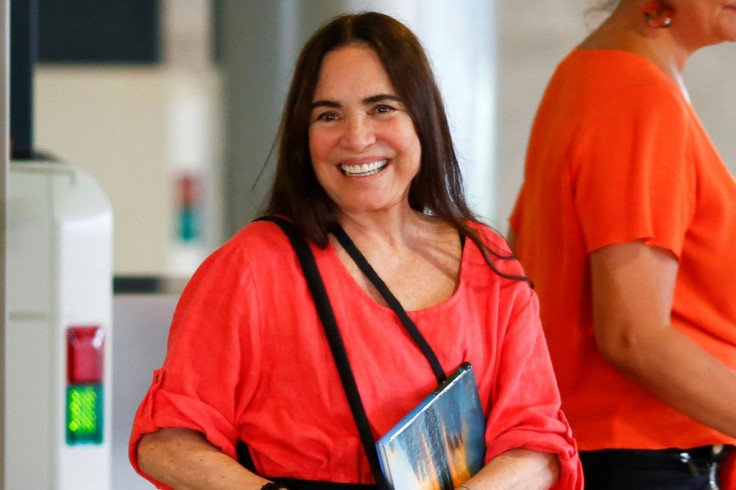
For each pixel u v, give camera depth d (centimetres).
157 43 2645
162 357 902
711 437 689
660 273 668
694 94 1914
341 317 552
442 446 546
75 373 768
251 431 551
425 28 1177
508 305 589
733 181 699
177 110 2684
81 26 2583
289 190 574
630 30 718
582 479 598
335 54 568
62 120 2612
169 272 2719
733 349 694
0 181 582
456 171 602
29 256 761
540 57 2098
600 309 675
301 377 546
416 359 555
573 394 710
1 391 583
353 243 575
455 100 1195
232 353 545
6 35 576
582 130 696
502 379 582
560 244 711
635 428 690
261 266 554
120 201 2678
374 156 563
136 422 554
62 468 767
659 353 658
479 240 595
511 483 564
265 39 1262
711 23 709
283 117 582
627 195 672
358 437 542
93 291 771
